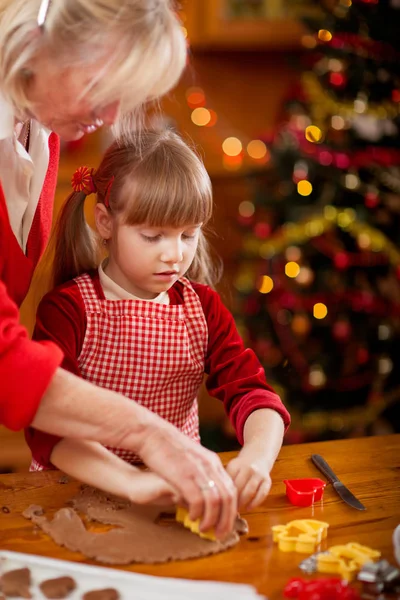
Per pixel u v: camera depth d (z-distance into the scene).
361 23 2.33
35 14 0.96
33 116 1.07
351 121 2.45
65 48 0.96
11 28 0.97
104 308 1.34
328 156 2.38
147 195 1.23
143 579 0.90
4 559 0.95
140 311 1.35
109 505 1.10
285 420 1.27
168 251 1.26
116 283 1.37
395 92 2.38
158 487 1.04
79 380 1.02
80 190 1.37
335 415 2.57
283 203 2.49
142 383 1.36
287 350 2.56
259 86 3.54
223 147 3.47
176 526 1.06
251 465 1.11
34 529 1.05
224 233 3.30
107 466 1.10
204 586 0.89
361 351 2.49
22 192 1.22
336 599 0.89
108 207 1.31
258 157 3.41
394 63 2.34
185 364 1.38
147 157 1.26
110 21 0.96
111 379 1.36
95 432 1.02
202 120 3.49
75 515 1.07
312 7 2.55
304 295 2.49
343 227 2.40
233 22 3.23
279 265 2.53
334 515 1.11
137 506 1.10
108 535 1.02
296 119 2.60
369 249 2.45
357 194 2.43
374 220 2.41
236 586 0.89
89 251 1.41
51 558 0.98
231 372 1.36
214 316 1.41
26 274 1.25
